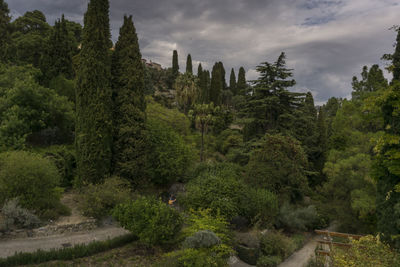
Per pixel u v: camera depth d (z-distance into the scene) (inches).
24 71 994.7
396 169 429.4
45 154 741.3
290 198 789.9
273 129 1058.1
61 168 731.4
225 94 2871.6
